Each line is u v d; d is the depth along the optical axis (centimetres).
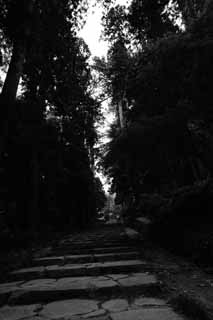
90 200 1684
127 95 516
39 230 937
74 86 1005
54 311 232
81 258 443
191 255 401
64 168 1260
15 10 561
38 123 938
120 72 611
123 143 505
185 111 429
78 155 1328
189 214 464
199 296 242
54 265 420
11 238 652
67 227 1291
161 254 470
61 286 291
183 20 535
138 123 489
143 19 652
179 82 395
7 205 933
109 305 242
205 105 388
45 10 639
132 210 1197
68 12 700
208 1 351
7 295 275
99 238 757
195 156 535
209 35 329
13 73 612
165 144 486
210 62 325
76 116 1177
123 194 1546
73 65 919
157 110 490
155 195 744
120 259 446
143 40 676
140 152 524
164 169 705
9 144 879
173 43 352
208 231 388
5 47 677
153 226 630
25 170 974
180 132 462
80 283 302
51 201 1230
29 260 455
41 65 835
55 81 927
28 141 893
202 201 450
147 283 287
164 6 604
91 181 1518
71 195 1420
